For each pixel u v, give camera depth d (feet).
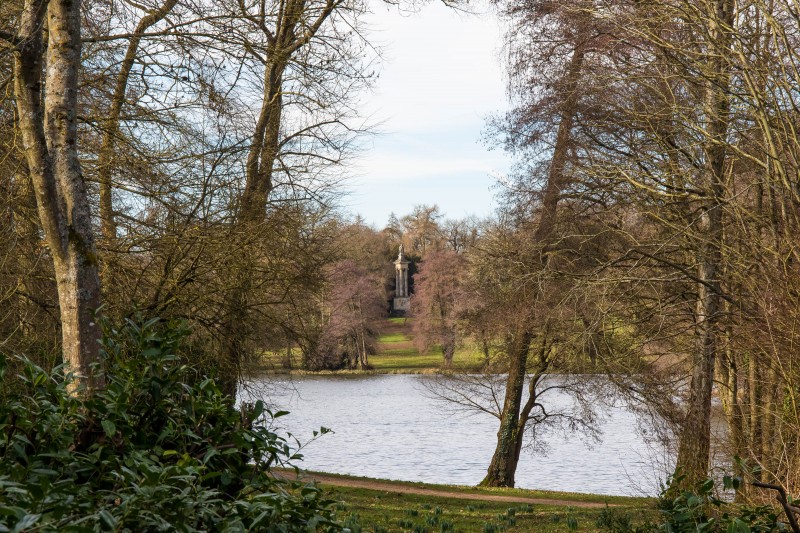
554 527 40.19
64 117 25.31
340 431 124.88
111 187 45.09
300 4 53.31
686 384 60.70
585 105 60.03
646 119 49.93
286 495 12.31
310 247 54.03
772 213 42.68
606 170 53.57
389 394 177.88
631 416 136.05
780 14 45.78
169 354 14.37
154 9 42.47
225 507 11.72
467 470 94.17
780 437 33.14
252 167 52.24
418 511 47.42
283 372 62.54
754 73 42.86
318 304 57.52
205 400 14.06
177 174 47.16
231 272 49.08
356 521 34.45
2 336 40.06
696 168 49.24
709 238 48.06
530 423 84.89
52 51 25.59
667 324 54.49
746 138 44.80
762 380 45.75
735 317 46.93
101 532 10.10
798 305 34.99
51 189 24.52
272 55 45.50
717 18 42.60
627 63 51.21
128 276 46.75
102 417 13.16
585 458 100.27
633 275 52.06
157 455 12.85
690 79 45.57
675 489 20.38
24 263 41.83
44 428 12.10
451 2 53.72
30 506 9.77
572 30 58.80
